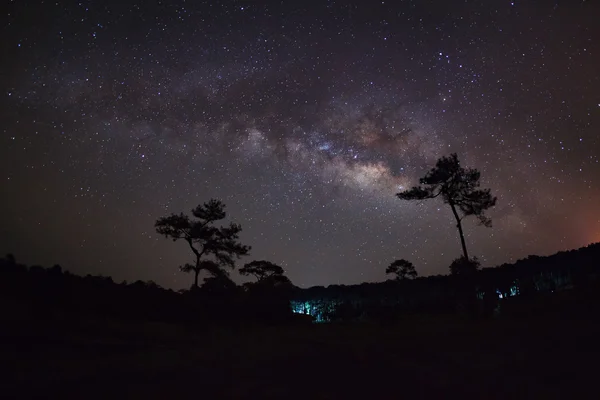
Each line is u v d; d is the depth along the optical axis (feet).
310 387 26.03
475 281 85.15
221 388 24.62
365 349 38.50
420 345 40.55
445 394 24.99
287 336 48.91
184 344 39.40
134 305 55.47
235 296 76.79
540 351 33.71
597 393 23.68
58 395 20.86
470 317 60.70
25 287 45.24
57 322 38.14
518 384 26.20
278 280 107.34
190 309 62.18
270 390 24.89
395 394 25.04
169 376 26.22
